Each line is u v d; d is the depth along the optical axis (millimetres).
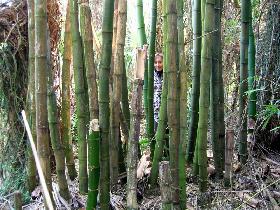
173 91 2260
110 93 2580
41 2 2176
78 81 2445
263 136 3775
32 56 2549
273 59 3732
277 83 3580
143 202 2701
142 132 4023
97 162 2217
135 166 2217
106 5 2158
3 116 3188
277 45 3719
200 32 2896
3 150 3195
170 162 2352
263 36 3809
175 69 2238
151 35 3105
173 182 2359
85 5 2189
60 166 2580
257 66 3805
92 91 2256
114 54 2590
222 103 2971
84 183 2604
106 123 2264
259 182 2957
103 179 2340
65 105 2904
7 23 3000
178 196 2377
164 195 1993
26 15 3066
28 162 2865
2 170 3160
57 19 3320
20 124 3148
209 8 2500
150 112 3191
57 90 3426
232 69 4184
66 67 2854
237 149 3502
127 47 5391
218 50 2896
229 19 4133
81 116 2496
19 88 3146
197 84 3016
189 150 3186
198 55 2943
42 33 2207
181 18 2410
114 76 2510
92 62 2236
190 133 3145
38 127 2336
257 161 3469
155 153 2773
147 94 3227
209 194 2752
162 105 2670
